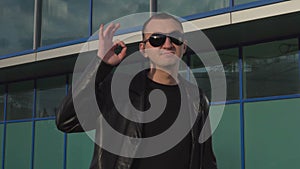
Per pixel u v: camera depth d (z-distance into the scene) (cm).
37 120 1188
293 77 813
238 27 788
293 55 820
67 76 1145
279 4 727
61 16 1098
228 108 877
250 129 843
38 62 1074
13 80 1272
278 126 812
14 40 1165
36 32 1123
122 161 158
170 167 164
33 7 1148
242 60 881
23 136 1214
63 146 1111
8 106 1267
